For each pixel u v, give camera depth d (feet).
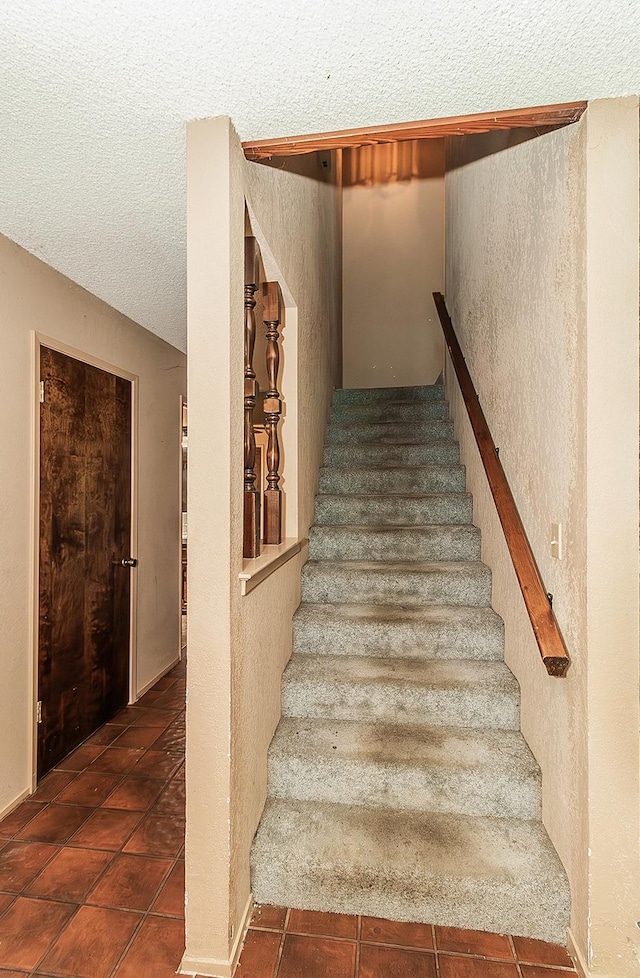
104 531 9.69
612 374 4.46
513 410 6.95
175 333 10.35
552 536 5.44
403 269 16.26
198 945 4.75
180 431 13.09
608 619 4.52
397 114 4.57
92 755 8.57
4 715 7.05
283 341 8.18
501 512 6.52
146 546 11.41
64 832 6.60
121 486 10.29
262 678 6.00
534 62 3.90
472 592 8.37
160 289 8.14
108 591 9.85
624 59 3.88
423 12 3.41
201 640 4.73
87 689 9.15
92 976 4.66
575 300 4.76
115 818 6.89
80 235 6.53
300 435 8.48
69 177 5.36
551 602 5.46
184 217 6.12
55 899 5.49
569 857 5.03
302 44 3.69
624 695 4.52
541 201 5.74
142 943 4.97
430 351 16.10
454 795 5.94
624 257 4.43
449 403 12.74
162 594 12.23
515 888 5.04
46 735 7.98
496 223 7.84
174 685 11.73
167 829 6.67
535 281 5.97
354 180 16.58
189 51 3.74
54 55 3.77
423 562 9.18
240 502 5.03
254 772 5.64
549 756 5.60
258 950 4.92
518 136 6.63
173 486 12.80
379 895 5.23
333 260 13.51
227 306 4.63
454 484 10.66
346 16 3.44
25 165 5.15
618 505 4.48
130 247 6.82
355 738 6.54
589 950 4.57
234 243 4.78
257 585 5.64
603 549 4.51
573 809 4.92
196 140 4.62
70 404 8.57
